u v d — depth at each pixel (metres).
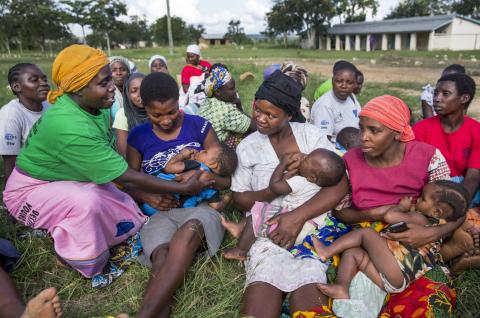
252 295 2.55
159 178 3.01
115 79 5.18
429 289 2.54
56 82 2.77
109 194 3.01
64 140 2.75
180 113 3.33
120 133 4.28
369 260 2.67
